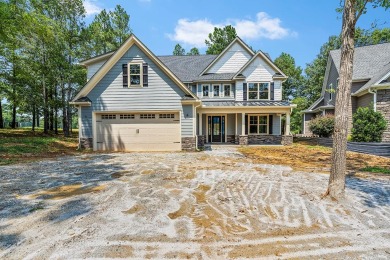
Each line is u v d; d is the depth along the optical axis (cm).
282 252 290
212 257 280
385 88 1456
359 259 276
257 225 364
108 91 1277
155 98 1275
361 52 1991
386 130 1457
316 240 320
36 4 1736
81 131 1292
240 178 654
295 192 523
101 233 336
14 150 1134
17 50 1705
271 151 1328
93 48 2181
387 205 451
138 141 1296
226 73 1895
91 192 527
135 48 1269
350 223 373
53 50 1845
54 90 2100
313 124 1806
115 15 2845
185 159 1005
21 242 313
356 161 970
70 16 2019
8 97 1853
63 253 286
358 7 472
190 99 1256
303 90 3944
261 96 1764
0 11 1162
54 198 488
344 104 479
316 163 931
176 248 299
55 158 1020
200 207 437
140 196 498
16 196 501
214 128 1850
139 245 305
